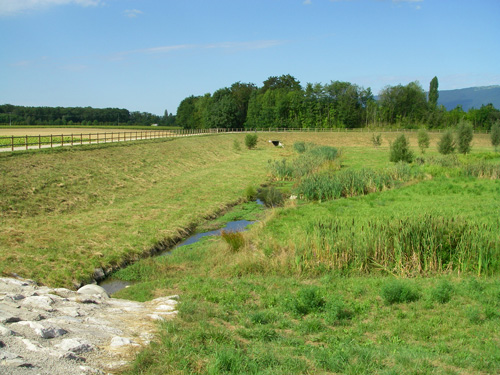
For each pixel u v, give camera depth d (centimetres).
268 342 749
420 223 1394
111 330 732
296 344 743
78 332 693
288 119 11012
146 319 828
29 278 1295
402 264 1297
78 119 14200
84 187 2627
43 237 1673
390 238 1365
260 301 1023
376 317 906
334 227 1491
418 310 939
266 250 1444
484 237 1319
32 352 577
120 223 2017
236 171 4169
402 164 3384
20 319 707
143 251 1708
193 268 1466
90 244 1670
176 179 3472
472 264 1272
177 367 602
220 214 2450
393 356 682
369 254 1352
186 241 1934
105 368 580
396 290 995
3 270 1284
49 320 733
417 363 644
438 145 4925
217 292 1099
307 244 1408
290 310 957
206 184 3319
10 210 2002
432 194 2542
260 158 5512
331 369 629
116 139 5031
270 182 3694
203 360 626
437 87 12119
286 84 12912
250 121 11188
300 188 2823
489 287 1073
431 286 1108
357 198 2519
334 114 10881
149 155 4103
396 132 9181
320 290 1089
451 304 965
